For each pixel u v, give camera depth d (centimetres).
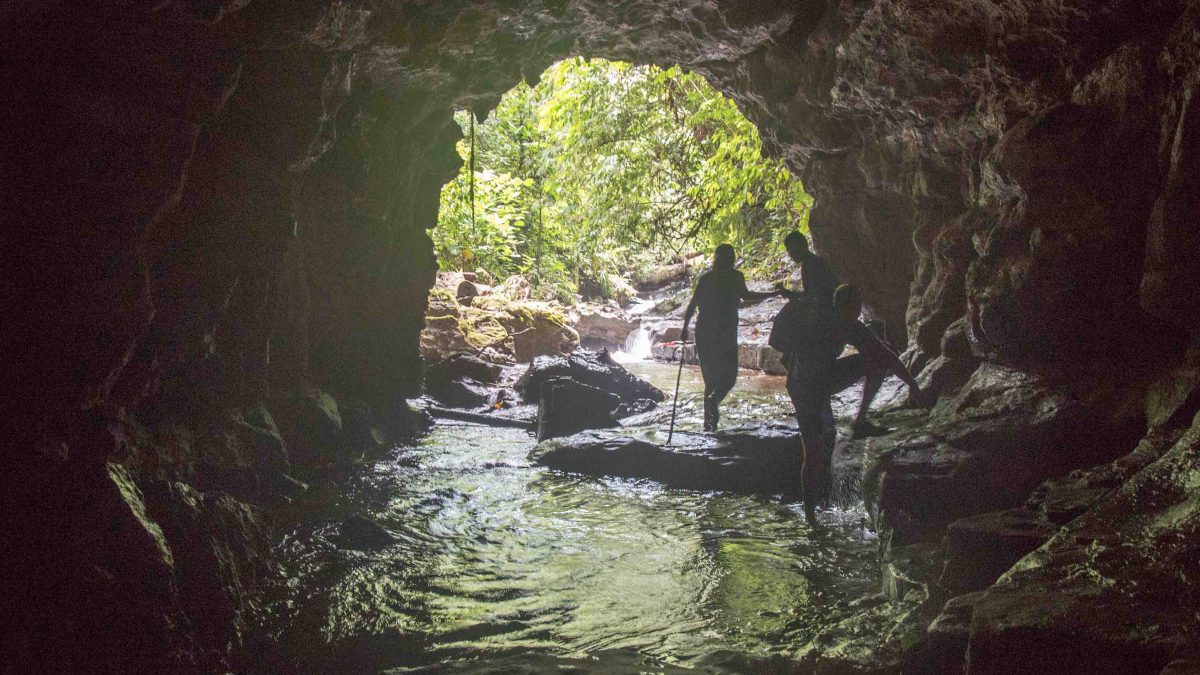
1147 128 632
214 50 480
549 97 2034
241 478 714
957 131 930
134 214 434
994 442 675
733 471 924
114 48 427
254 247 653
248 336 698
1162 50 598
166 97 446
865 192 1168
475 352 1602
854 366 807
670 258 2719
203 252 585
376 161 974
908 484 651
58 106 406
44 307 411
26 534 410
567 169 1881
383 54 816
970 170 932
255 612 556
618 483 938
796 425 1006
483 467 990
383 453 1030
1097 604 371
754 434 972
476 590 618
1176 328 648
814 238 1241
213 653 474
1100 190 666
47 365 416
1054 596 387
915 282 1060
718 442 971
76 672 406
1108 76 662
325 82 720
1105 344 696
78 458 447
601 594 613
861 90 994
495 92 1121
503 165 2319
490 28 887
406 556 684
